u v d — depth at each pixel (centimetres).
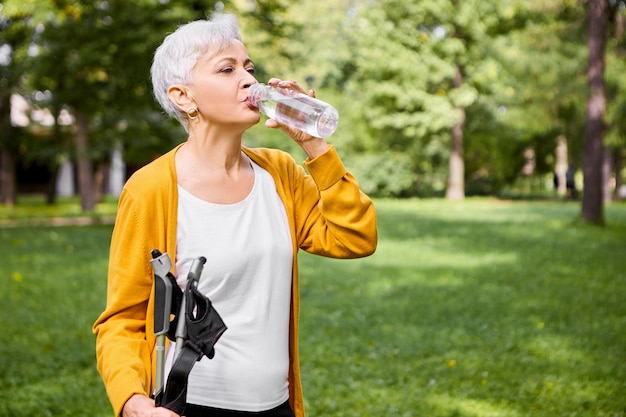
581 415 419
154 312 156
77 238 1375
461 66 2989
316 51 3406
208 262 173
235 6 1545
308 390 466
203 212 175
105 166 3338
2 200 2862
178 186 177
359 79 3475
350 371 509
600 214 1678
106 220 1939
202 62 174
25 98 2430
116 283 173
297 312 187
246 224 178
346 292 828
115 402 158
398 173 3139
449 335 614
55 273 937
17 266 995
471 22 2806
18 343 576
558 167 3647
